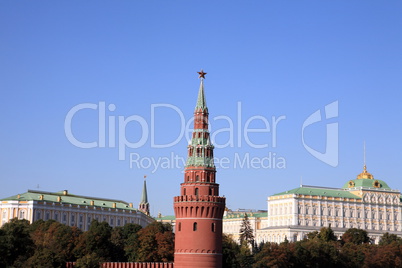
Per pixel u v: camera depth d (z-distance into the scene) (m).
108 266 188.88
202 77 177.75
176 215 169.00
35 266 179.62
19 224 199.00
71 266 192.00
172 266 182.62
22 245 189.62
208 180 169.50
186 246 164.62
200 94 175.88
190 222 165.25
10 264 183.75
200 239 164.25
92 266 189.12
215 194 169.12
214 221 166.12
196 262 163.38
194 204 164.75
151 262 198.62
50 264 182.38
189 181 169.12
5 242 183.75
